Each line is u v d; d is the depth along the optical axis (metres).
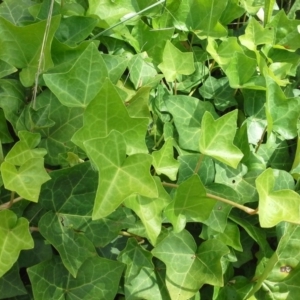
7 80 0.29
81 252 0.26
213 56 0.33
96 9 0.33
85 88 0.27
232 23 0.38
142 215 0.25
